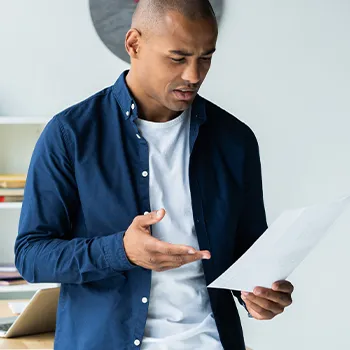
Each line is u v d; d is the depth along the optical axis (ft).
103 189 7.00
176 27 6.47
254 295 6.86
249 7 16.11
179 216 7.14
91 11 15.61
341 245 16.56
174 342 6.91
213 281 6.68
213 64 16.15
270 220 16.48
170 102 6.81
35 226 7.00
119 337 6.86
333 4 16.24
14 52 15.62
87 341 6.91
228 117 7.64
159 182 7.13
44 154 7.04
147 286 6.88
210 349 7.06
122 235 6.48
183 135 7.31
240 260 6.23
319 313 16.67
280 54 16.22
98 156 7.07
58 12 15.62
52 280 6.86
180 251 6.17
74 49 15.70
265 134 16.34
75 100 15.80
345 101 16.39
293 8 16.19
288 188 16.47
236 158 7.48
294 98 16.31
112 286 6.89
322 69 16.30
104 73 15.79
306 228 6.31
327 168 16.48
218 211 7.23
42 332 9.91
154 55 6.63
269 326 16.62
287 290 6.84
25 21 15.60
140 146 7.15
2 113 15.62
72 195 7.11
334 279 16.61
